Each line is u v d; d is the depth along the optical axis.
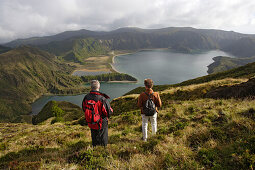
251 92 10.02
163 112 10.69
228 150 3.88
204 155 3.83
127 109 20.83
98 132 4.84
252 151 3.44
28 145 7.52
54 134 9.62
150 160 4.12
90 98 4.51
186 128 6.25
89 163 4.07
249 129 4.44
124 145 5.34
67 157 4.74
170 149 4.49
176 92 19.11
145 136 5.95
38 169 4.00
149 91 5.75
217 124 5.88
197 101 12.35
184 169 3.49
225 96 11.70
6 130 17.67
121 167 3.88
